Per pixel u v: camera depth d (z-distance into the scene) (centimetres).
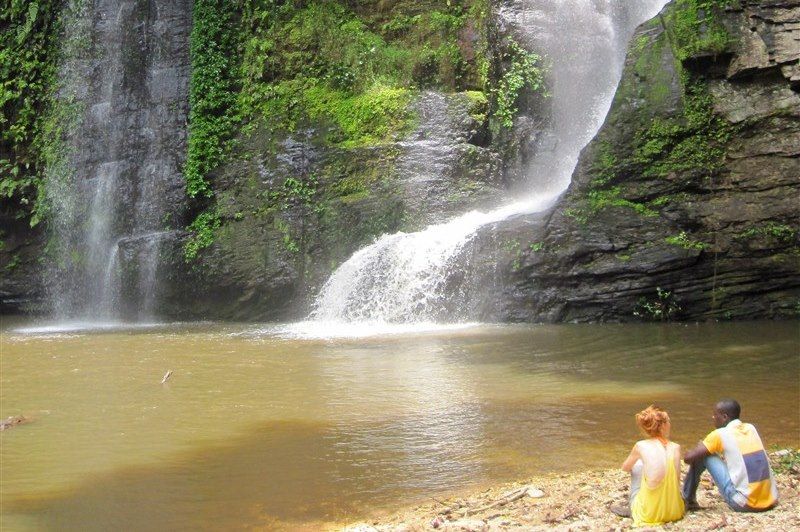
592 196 1719
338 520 584
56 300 2406
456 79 2270
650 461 528
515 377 1067
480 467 688
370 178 2114
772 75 1667
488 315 1722
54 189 2448
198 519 595
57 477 698
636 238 1653
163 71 2412
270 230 2136
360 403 937
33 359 1369
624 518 547
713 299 1619
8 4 2600
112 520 598
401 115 2178
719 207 1642
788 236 1592
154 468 716
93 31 2522
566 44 2189
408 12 2384
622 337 1410
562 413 863
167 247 2186
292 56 2336
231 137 2309
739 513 536
